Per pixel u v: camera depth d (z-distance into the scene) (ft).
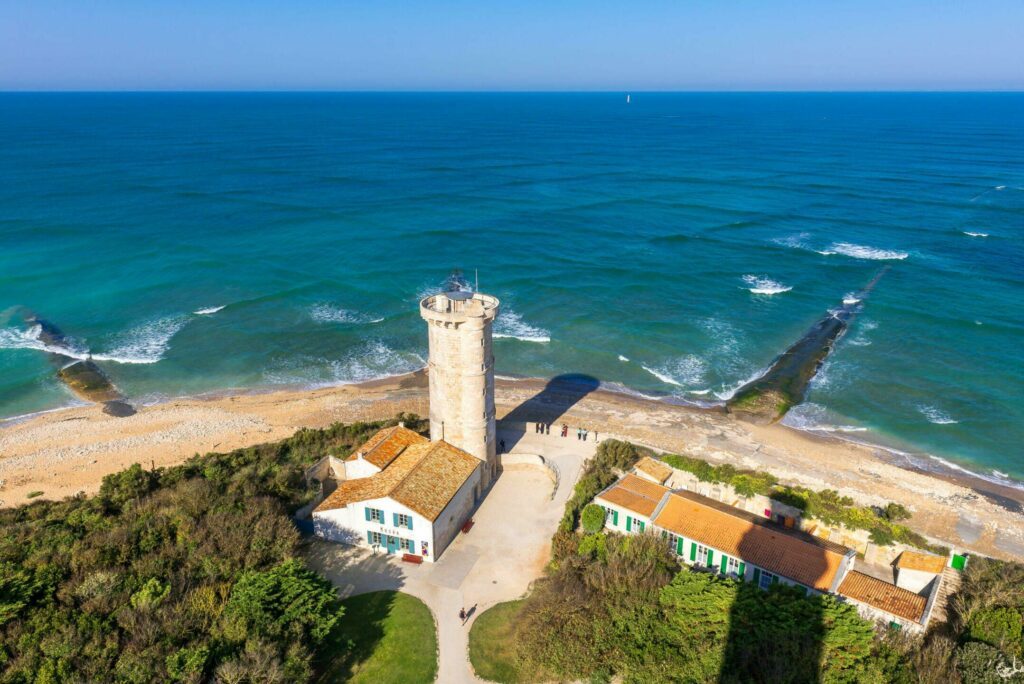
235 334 216.95
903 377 192.54
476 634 95.25
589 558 105.19
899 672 80.07
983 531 127.13
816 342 215.31
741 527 109.70
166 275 260.62
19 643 78.79
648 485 122.93
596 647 85.97
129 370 193.98
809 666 79.46
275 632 83.05
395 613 98.78
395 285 258.57
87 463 147.43
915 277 272.72
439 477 117.19
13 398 177.99
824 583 99.96
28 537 107.04
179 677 74.69
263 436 159.74
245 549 101.35
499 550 114.32
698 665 80.64
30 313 224.94
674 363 203.10
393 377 194.80
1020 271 278.87
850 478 144.46
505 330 222.28
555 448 148.15
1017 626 91.25
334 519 114.21
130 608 86.12
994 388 185.98
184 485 123.95
